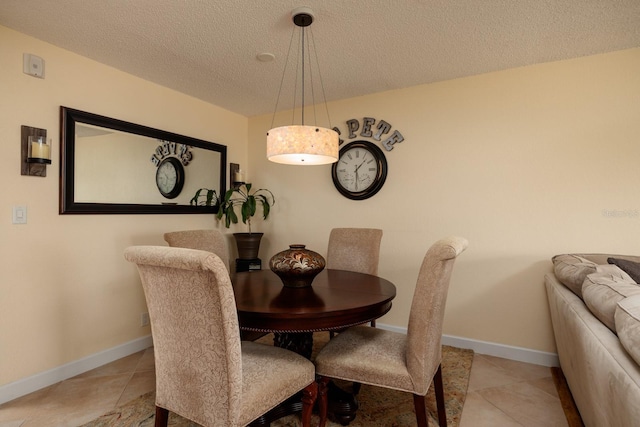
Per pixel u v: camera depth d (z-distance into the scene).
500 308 2.67
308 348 1.98
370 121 3.18
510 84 2.63
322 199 3.48
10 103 2.05
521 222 2.61
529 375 2.34
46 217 2.22
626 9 1.83
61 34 2.12
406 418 1.84
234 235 3.53
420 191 2.98
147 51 2.35
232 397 1.17
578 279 1.79
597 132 2.38
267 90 3.11
